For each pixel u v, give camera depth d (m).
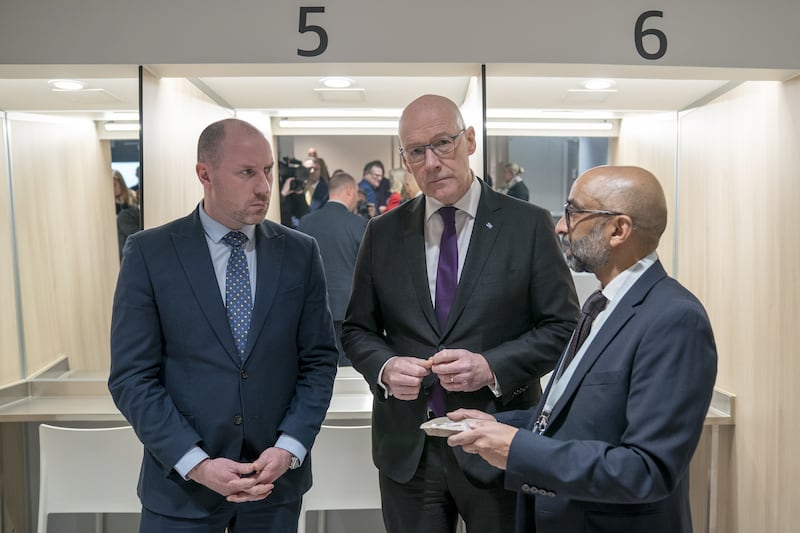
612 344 1.15
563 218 1.25
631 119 2.62
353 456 2.14
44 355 2.68
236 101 2.49
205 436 1.44
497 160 2.60
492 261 1.61
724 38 1.89
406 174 2.63
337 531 2.61
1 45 1.85
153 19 1.85
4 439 2.49
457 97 2.37
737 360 2.30
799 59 1.90
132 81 2.20
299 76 2.03
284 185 2.63
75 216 2.70
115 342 1.44
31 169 2.65
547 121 2.61
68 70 1.92
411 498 1.65
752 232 2.18
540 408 1.31
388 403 1.67
